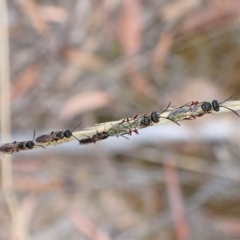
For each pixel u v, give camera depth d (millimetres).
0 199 427
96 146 427
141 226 429
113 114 430
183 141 424
